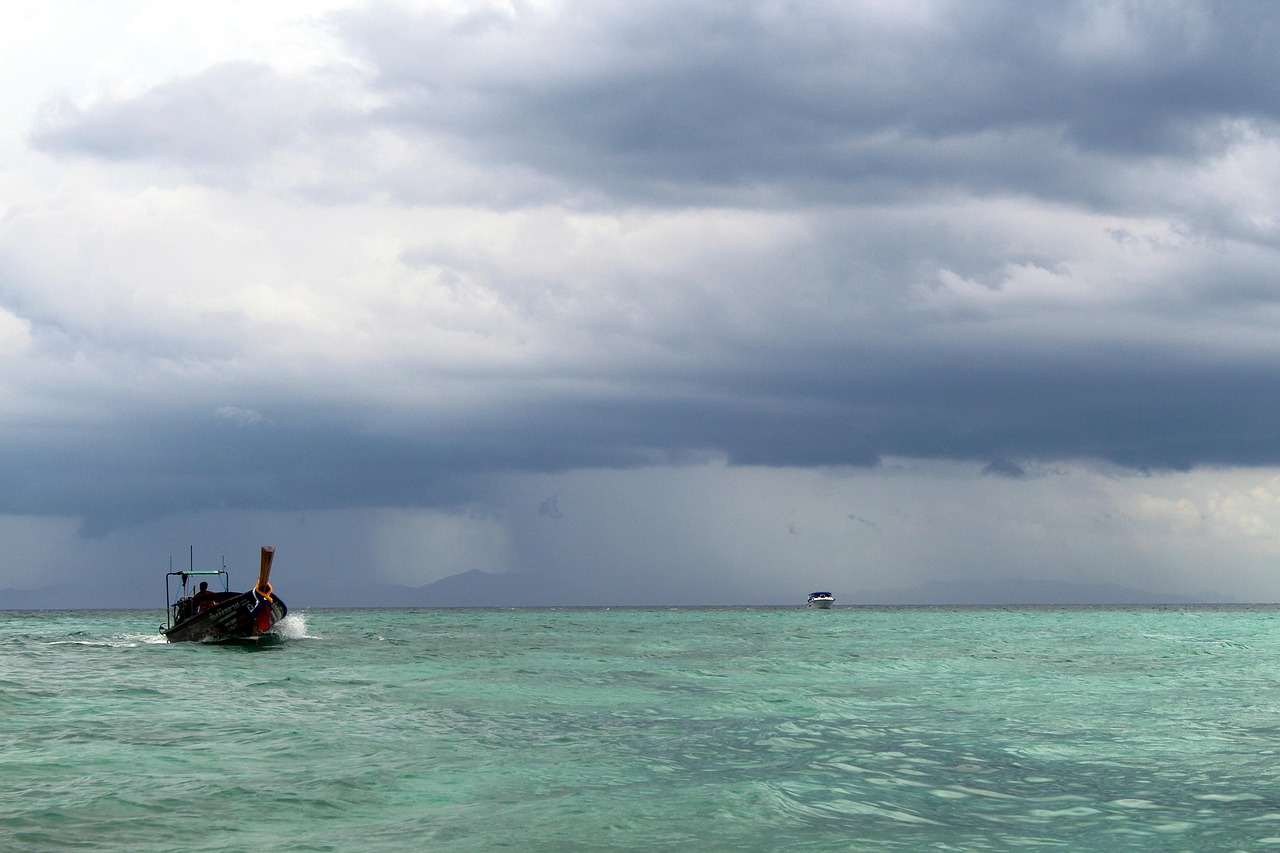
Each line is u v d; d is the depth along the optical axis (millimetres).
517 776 19562
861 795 17969
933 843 14922
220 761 20906
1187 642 72812
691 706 30688
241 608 58312
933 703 31656
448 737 24312
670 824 15852
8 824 15516
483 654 54031
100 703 30312
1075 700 32469
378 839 14953
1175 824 16125
